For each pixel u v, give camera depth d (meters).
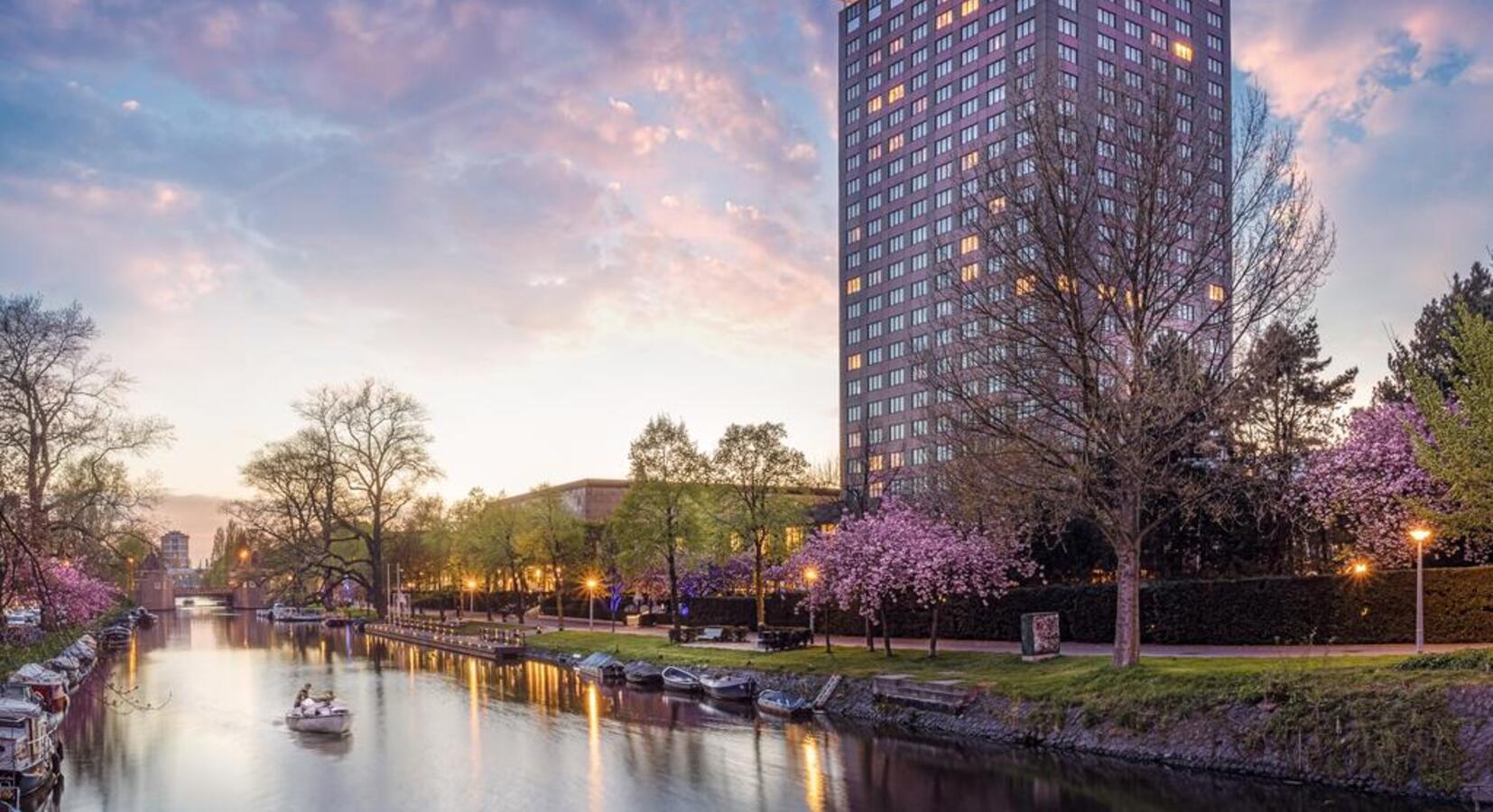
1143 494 46.62
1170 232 43.81
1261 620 50.81
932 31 168.88
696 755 44.16
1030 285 44.31
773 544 83.38
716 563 92.25
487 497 140.00
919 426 153.38
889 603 57.91
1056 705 41.94
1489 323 38.62
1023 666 49.03
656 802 37.03
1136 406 42.25
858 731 47.62
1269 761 34.47
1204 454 50.22
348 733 51.84
